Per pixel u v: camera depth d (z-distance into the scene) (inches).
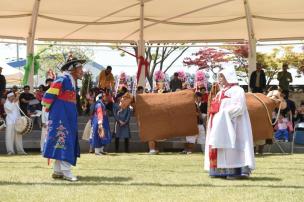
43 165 470.0
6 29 959.6
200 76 984.9
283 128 716.0
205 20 927.7
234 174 373.7
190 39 1045.8
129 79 1125.7
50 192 304.0
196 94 717.3
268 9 869.8
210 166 381.1
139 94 663.1
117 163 498.3
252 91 817.5
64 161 356.2
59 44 1051.3
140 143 705.0
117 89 868.0
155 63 1529.3
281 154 634.2
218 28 970.7
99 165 475.5
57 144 354.3
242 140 372.2
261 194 304.0
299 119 783.7
